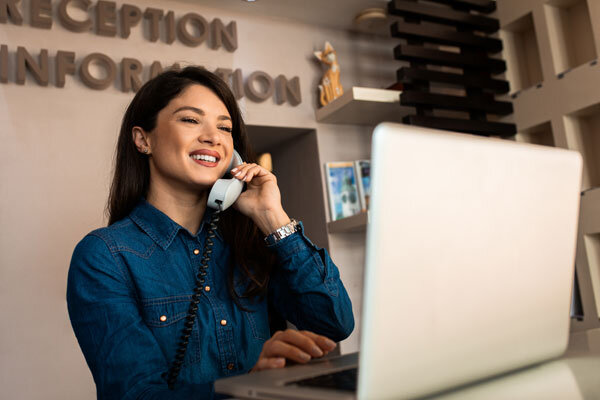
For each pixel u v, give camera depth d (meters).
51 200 2.18
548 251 0.60
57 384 2.08
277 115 2.75
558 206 0.61
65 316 2.14
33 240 2.13
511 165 0.55
